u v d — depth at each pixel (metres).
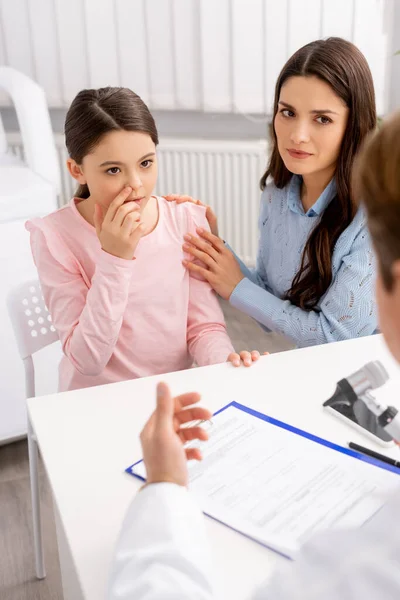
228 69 2.86
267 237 1.74
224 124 3.05
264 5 2.73
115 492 0.96
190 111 3.05
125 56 2.90
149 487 0.69
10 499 2.02
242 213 3.04
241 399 1.16
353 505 0.88
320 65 1.40
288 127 1.48
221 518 0.88
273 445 1.01
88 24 2.86
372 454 0.98
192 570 0.61
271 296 1.58
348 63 1.41
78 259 1.43
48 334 1.58
